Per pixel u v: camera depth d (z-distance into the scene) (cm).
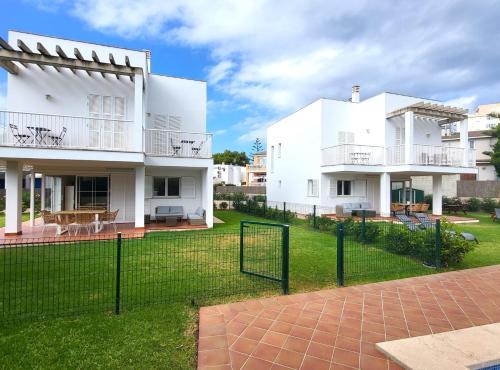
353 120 1942
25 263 699
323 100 1859
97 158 1010
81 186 1346
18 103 1138
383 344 365
